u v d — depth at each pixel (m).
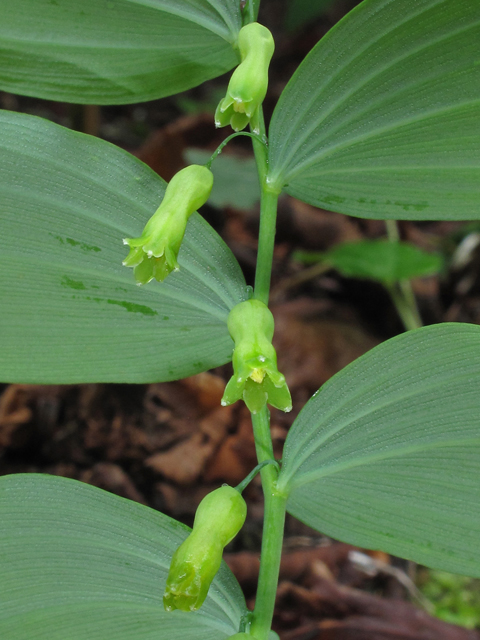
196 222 0.11
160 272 0.10
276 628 0.18
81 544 0.11
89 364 0.11
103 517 0.11
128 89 0.11
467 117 0.10
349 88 0.10
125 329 0.11
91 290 0.11
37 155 0.11
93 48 0.11
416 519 0.10
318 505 0.10
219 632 0.11
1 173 0.10
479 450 0.10
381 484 0.10
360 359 0.10
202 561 0.09
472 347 0.10
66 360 0.11
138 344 0.11
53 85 0.11
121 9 0.11
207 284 0.11
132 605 0.11
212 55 0.11
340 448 0.10
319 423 0.10
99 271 0.11
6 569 0.11
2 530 0.10
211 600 0.11
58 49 0.11
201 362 0.11
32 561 0.11
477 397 0.10
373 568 0.20
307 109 0.10
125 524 0.11
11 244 0.11
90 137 0.11
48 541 0.11
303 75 0.10
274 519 0.11
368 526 0.10
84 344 0.11
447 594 0.20
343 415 0.10
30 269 0.11
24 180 0.11
